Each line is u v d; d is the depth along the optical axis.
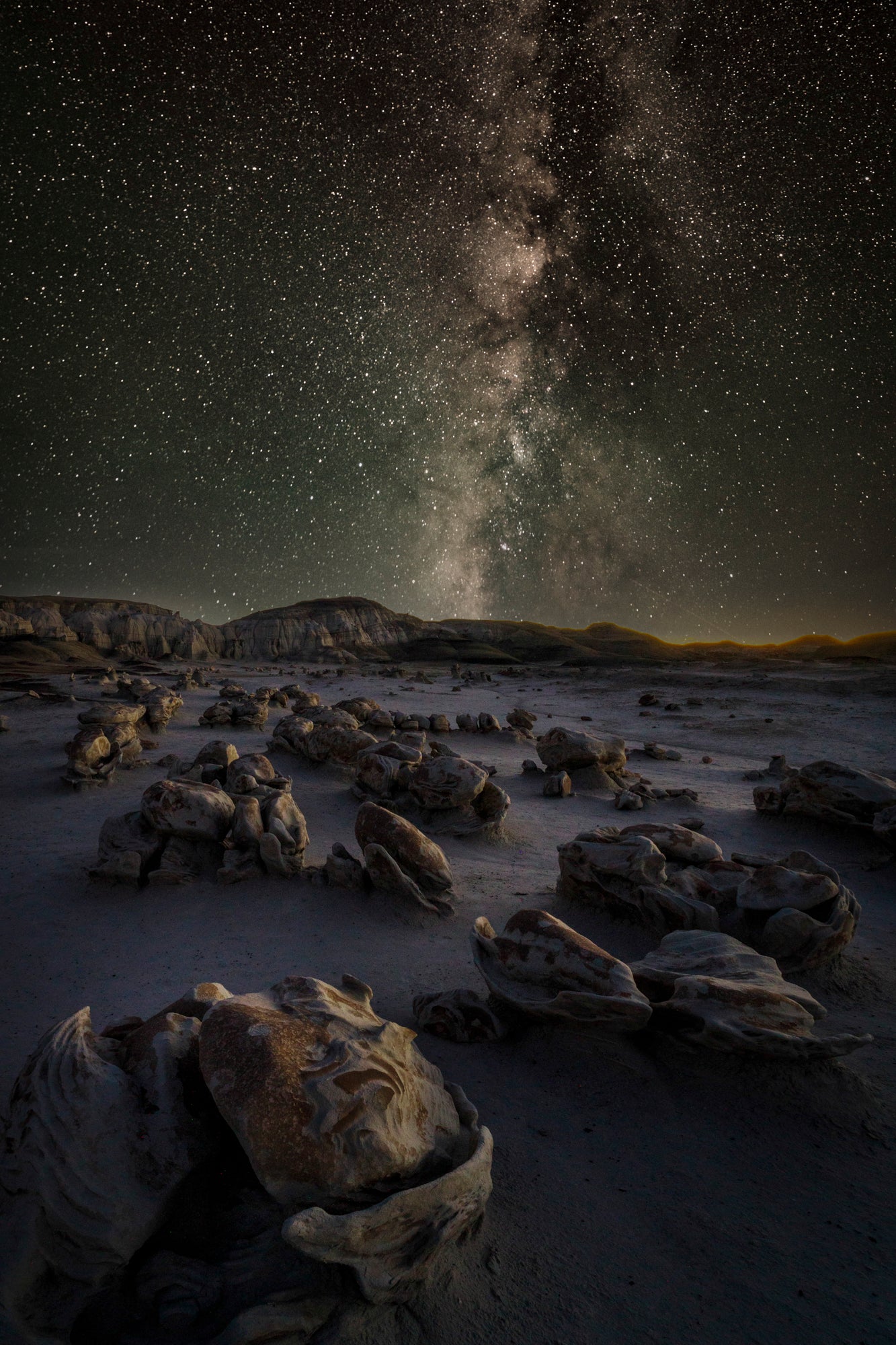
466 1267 2.01
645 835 5.51
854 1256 2.13
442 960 4.42
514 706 25.94
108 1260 1.76
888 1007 3.90
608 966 3.19
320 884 5.58
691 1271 2.05
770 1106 2.87
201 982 4.06
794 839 7.86
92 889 5.62
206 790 6.10
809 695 27.22
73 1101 1.97
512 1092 2.96
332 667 55.97
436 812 7.89
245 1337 1.63
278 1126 1.87
